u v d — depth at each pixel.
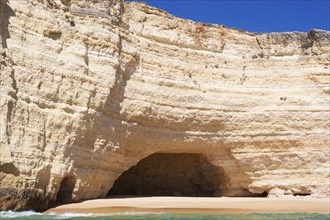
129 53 24.39
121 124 23.41
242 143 28.17
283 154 28.28
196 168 30.45
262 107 28.80
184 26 28.47
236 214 17.17
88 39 21.89
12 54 17.55
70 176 19.58
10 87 16.77
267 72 29.94
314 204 21.98
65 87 19.72
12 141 16.31
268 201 23.05
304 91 29.56
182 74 27.27
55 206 18.39
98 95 21.39
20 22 18.42
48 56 19.28
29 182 16.59
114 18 23.84
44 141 18.08
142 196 27.03
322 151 28.31
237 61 29.80
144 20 26.78
